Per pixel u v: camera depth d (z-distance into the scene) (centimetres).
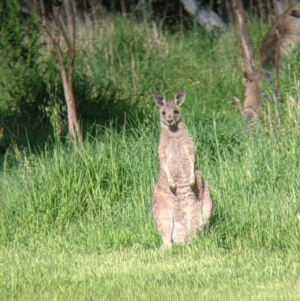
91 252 1517
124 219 1622
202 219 1514
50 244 1574
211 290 1191
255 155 1748
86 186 1736
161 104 1567
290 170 1700
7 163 2019
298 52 2305
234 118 2141
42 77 2372
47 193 1703
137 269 1334
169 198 1507
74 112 1941
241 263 1345
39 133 2191
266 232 1466
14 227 1669
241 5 2145
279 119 1898
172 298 1152
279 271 1279
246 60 2133
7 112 2309
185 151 1511
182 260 1388
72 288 1232
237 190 1630
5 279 1295
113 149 1817
